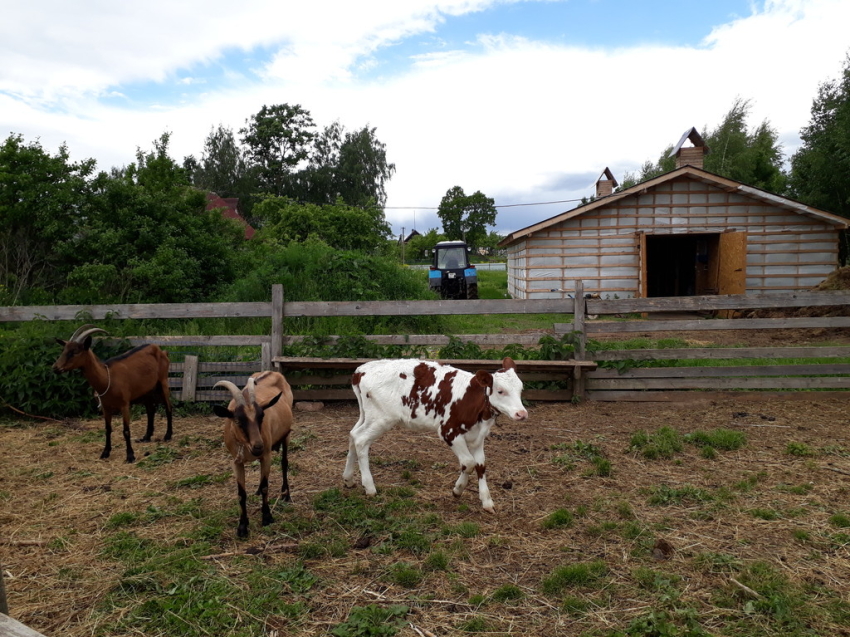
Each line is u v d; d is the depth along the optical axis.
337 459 6.56
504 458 6.48
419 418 5.29
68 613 3.64
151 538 4.66
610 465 6.07
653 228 20.89
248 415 4.46
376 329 13.10
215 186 52.28
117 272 14.98
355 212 28.80
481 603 3.70
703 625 3.43
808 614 3.48
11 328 10.12
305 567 4.20
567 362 8.41
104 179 15.55
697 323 8.79
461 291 24.28
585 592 3.81
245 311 9.16
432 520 4.89
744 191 20.02
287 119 52.25
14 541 4.57
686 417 7.98
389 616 3.57
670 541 4.46
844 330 14.70
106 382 6.45
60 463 6.55
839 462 6.07
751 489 5.43
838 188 24.11
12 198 14.99
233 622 3.52
